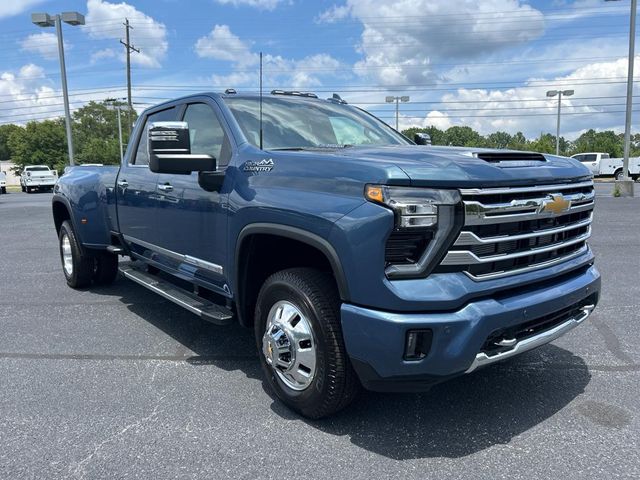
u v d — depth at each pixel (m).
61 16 21.55
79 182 6.08
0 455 2.87
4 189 37.53
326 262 3.35
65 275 6.79
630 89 20.14
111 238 5.87
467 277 2.69
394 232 2.58
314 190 2.95
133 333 4.91
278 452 2.88
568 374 3.88
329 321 2.94
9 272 7.74
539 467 2.72
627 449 2.87
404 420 3.22
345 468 2.72
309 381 3.09
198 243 3.99
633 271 7.18
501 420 3.21
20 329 5.04
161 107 4.94
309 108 4.44
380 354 2.63
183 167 3.39
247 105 4.10
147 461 2.80
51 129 76.06
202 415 3.31
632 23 19.77
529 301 2.86
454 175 2.62
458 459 2.80
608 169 36.41
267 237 3.40
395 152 3.15
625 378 3.80
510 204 2.76
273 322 3.31
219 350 4.46
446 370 2.62
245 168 3.50
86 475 2.68
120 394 3.62
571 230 3.33
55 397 3.57
